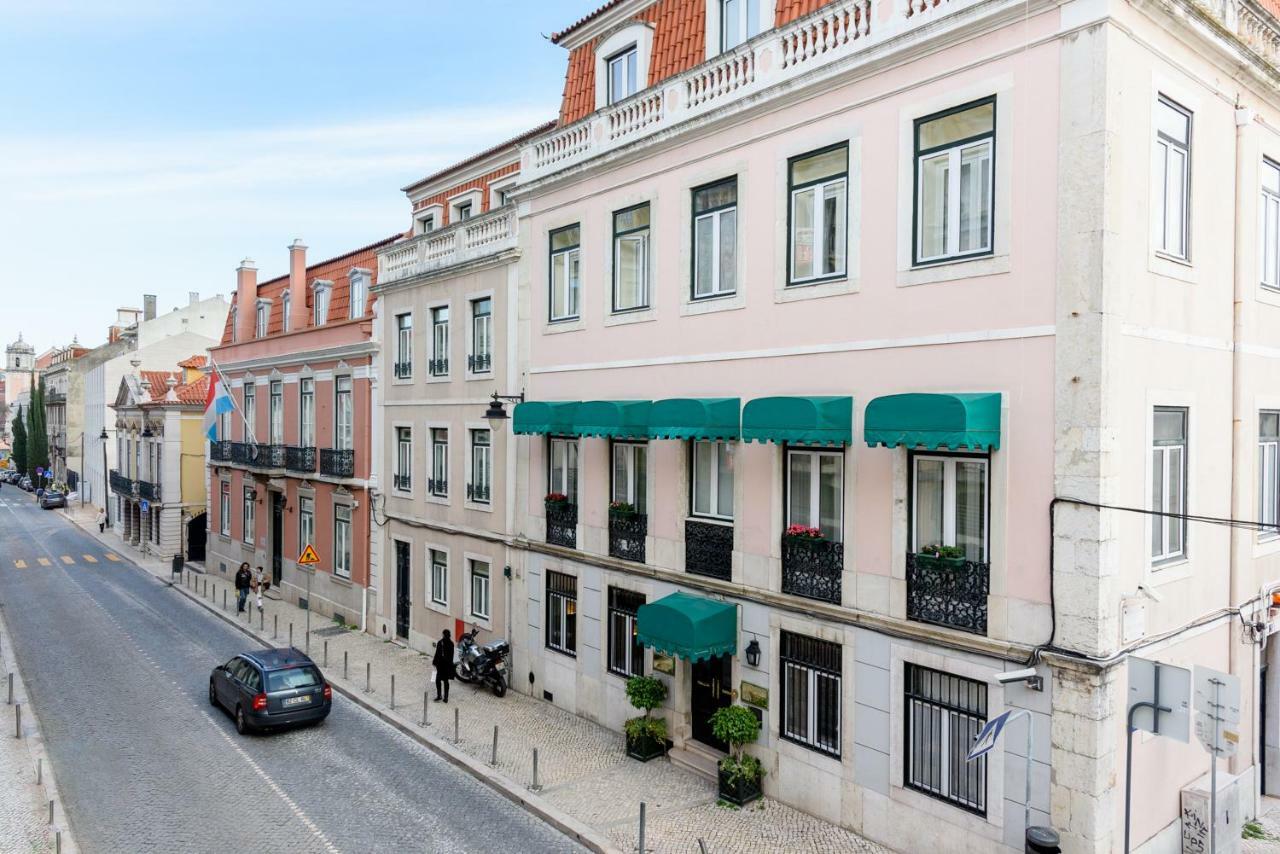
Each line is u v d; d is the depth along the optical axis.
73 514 58.06
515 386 17.33
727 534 12.73
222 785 12.89
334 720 16.03
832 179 11.27
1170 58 9.42
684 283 13.38
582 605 15.66
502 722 15.48
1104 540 8.55
